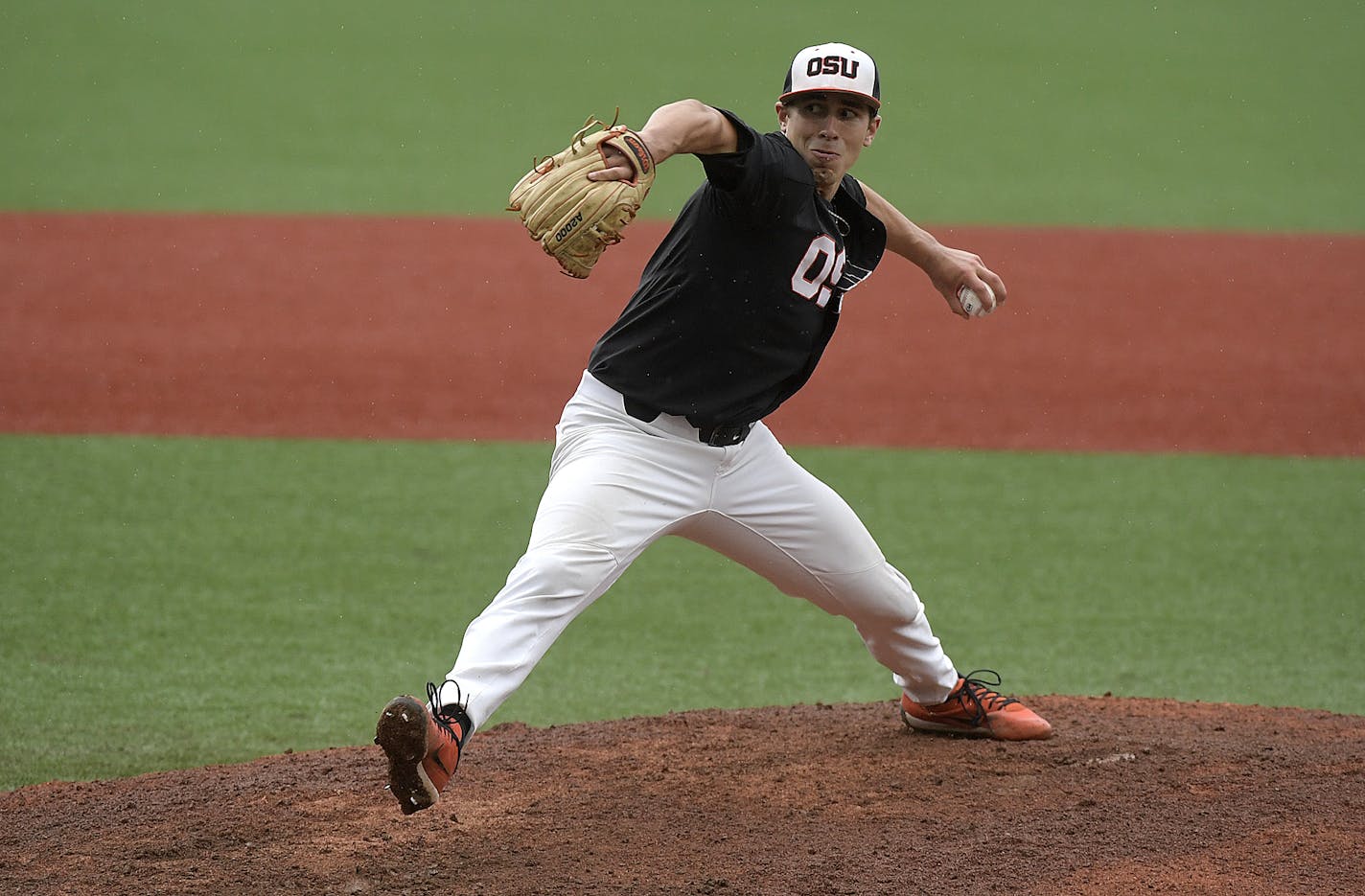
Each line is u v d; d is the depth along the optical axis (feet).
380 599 81.25
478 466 109.60
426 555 88.94
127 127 268.41
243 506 97.81
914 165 261.24
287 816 48.80
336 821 48.29
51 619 76.74
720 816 48.55
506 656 42.29
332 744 62.59
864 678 71.92
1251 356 151.33
